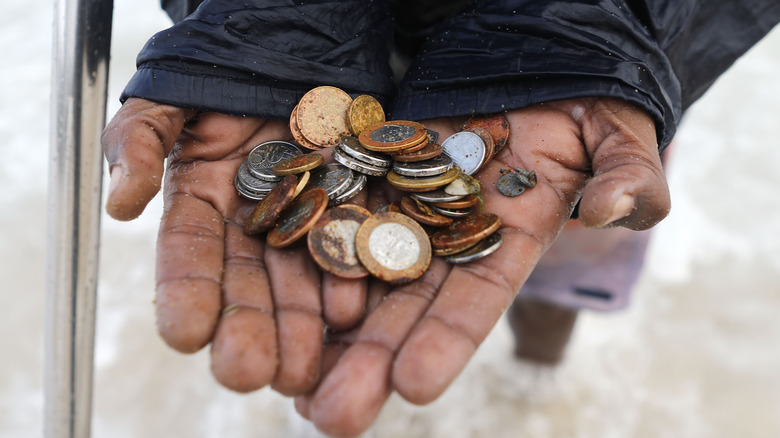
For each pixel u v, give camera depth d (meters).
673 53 0.42
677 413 0.60
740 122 0.84
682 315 0.65
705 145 0.81
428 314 0.36
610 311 0.54
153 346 0.61
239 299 0.36
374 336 0.36
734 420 0.59
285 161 0.41
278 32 0.42
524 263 0.38
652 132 0.39
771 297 0.66
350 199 0.41
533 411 0.61
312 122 0.42
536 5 0.41
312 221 0.38
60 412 0.42
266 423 0.59
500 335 0.65
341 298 0.37
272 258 0.38
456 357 0.35
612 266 0.52
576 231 0.50
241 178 0.41
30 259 0.66
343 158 0.41
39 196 0.71
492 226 0.38
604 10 0.41
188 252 0.37
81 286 0.41
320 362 0.36
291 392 0.35
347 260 0.37
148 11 0.97
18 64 0.87
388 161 0.41
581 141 0.41
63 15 0.39
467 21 0.43
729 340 0.63
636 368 0.63
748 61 0.94
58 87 0.40
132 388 0.60
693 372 0.62
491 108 0.41
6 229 0.68
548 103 0.41
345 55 0.43
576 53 0.40
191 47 0.40
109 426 0.58
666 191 0.38
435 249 0.38
